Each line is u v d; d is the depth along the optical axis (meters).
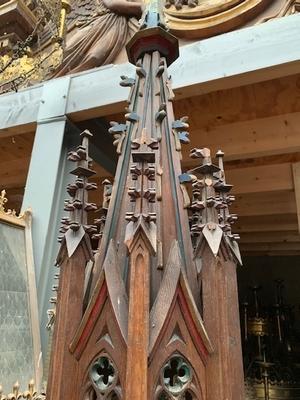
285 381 3.46
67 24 2.44
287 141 1.79
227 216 0.62
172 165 0.69
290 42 1.42
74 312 0.54
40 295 1.55
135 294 0.49
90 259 0.59
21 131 2.06
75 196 0.62
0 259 1.40
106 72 1.83
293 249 3.63
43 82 2.08
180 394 0.47
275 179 2.13
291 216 2.83
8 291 1.37
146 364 0.46
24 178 2.51
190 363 0.49
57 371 0.51
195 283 0.57
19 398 1.17
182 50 1.61
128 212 0.56
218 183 0.62
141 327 0.48
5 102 2.09
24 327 1.38
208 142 1.92
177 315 0.51
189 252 0.60
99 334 0.51
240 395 0.50
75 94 1.87
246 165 2.20
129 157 0.70
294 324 4.18
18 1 2.66
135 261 0.51
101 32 2.06
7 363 1.23
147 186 0.55
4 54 2.63
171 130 0.74
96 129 2.02
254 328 3.70
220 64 1.51
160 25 0.84
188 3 1.91
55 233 1.70
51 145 1.83
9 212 1.58
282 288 4.23
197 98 1.71
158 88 0.77
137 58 0.85
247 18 1.74
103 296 0.53
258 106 1.75
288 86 1.60
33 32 2.43
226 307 0.53
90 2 2.40
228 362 0.50
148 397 0.46
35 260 1.61
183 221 0.64
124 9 2.05
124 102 1.72
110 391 0.47
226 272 0.56
